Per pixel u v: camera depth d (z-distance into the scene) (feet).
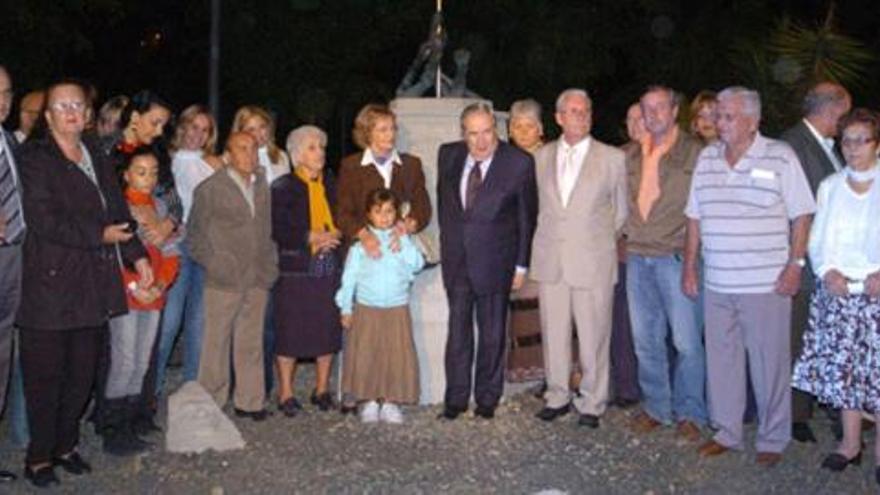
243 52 56.75
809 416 19.53
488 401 20.29
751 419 20.24
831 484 17.26
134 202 18.33
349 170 20.43
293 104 57.82
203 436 18.51
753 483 17.29
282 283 20.31
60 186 16.33
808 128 19.08
